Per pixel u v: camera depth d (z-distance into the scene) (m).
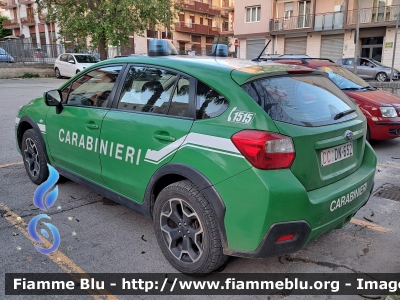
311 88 2.97
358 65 21.94
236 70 2.73
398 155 6.40
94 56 22.94
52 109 4.20
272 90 2.65
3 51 24.19
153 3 20.22
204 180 2.53
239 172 2.38
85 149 3.66
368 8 26.03
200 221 2.61
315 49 29.42
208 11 48.44
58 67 23.05
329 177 2.71
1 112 9.96
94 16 19.97
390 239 3.45
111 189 3.48
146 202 3.06
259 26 31.67
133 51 39.44
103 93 3.61
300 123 2.53
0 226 3.58
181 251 2.82
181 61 3.04
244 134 2.40
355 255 3.17
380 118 6.50
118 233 3.49
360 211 4.07
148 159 2.96
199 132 2.64
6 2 49.53
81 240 3.35
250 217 2.36
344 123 2.87
